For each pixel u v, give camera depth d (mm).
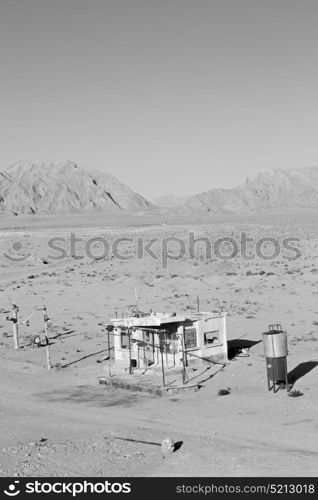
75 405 27312
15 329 40312
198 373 31172
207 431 22484
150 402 27062
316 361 32094
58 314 51281
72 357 36812
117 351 34031
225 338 33531
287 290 57531
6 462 19484
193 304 53094
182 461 19219
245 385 28750
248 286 60906
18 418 25719
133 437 22031
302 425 22641
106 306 54281
